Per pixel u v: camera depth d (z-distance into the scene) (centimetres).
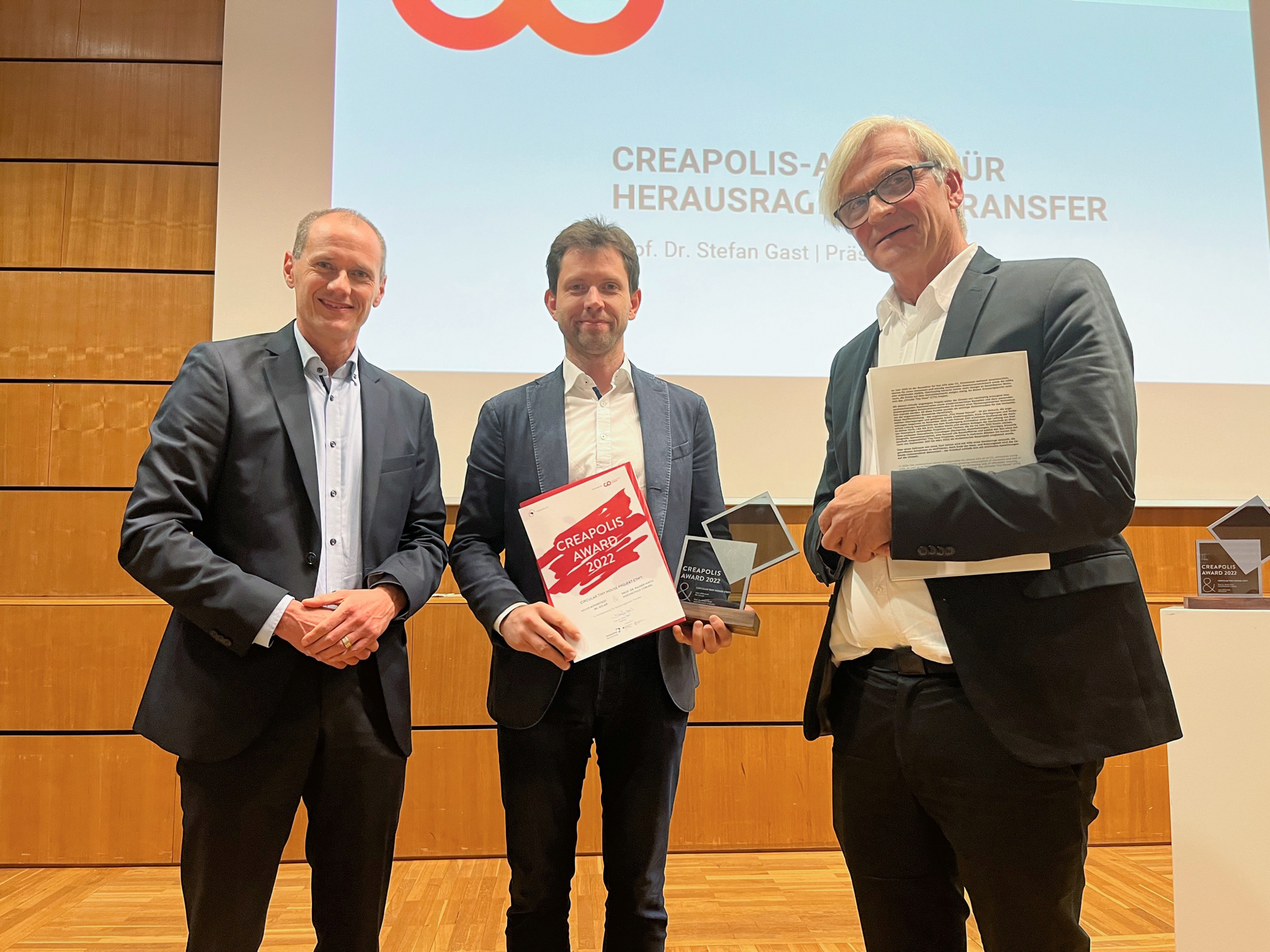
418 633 264
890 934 119
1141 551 281
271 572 133
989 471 108
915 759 112
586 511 142
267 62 276
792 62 289
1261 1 298
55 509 268
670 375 276
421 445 156
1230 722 150
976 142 289
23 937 203
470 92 279
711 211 282
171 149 280
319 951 131
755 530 143
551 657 134
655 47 286
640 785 143
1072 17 297
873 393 115
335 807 133
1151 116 296
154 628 259
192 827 129
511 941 140
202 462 134
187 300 276
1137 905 222
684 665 148
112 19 283
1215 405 285
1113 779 272
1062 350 107
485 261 274
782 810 268
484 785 262
